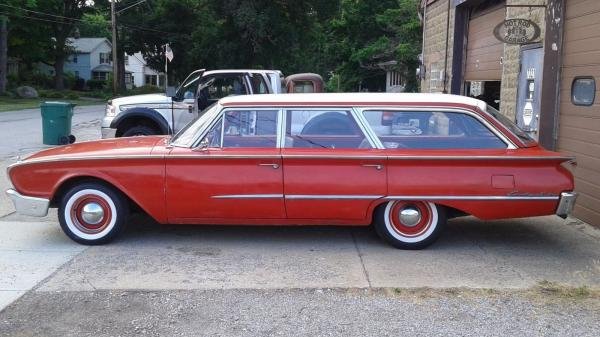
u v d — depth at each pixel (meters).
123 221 6.16
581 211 7.27
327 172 5.87
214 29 46.09
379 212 6.03
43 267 5.49
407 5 33.97
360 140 6.01
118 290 4.96
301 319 4.43
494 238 6.55
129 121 12.12
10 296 4.81
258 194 5.91
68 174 6.00
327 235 6.62
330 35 47.62
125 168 5.96
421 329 4.27
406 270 5.47
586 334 4.21
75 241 6.21
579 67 7.23
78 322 4.37
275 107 6.11
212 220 6.03
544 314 4.53
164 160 5.93
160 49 59.12
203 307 4.64
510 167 5.81
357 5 40.44
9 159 12.11
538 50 8.30
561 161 5.82
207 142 6.03
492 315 4.50
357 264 5.64
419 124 6.05
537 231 6.84
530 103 8.57
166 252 5.98
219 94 12.02
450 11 12.88
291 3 44.66
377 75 41.59
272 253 5.97
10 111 29.42
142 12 57.50
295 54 48.31
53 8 50.88
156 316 4.48
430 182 5.82
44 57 55.88
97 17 77.38
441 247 6.20
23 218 7.25
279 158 5.85
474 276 5.33
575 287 5.05
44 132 14.73
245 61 45.31
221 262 5.69
